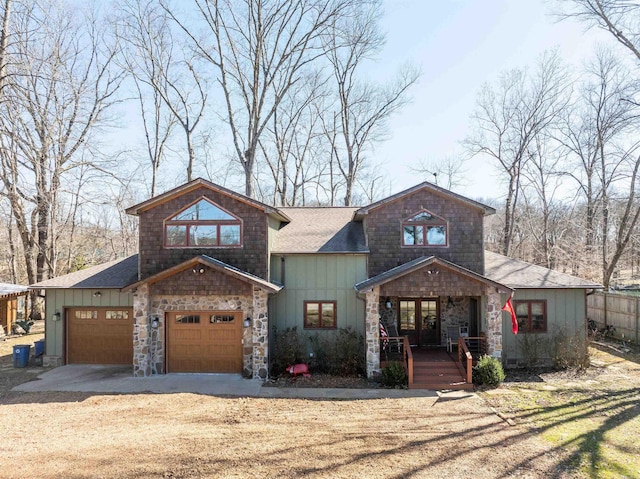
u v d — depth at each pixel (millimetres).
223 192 14875
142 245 15023
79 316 15977
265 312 13727
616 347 18344
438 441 8523
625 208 24250
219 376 13930
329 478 6898
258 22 22984
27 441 8477
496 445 8336
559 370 14812
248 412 10383
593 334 18844
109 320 15859
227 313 14414
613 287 28797
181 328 14438
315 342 15539
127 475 6953
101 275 16469
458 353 14219
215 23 23656
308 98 30859
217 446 8203
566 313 15406
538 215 34469
